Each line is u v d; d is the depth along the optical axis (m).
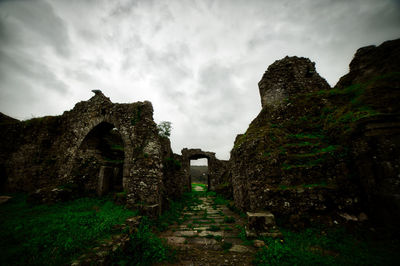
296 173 5.91
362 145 5.22
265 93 12.01
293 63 11.59
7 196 8.30
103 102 10.02
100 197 8.59
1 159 10.68
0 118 12.61
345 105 7.18
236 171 9.20
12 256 2.95
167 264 3.77
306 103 8.95
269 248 3.97
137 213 6.24
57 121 11.51
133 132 8.61
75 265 2.77
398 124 4.78
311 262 3.35
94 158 10.05
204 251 4.35
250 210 7.12
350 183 5.27
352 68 8.73
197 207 10.28
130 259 3.74
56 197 7.54
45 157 10.49
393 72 6.53
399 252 3.52
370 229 4.40
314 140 7.07
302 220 5.04
